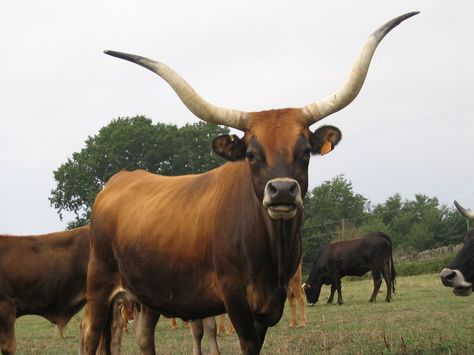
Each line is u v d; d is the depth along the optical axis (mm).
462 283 10156
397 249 59781
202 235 7059
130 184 8859
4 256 11305
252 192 6570
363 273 24531
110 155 47812
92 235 8922
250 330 6715
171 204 7664
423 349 9000
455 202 11203
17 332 19172
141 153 47781
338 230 58469
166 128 47844
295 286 15227
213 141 6457
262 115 6492
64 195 49781
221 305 7102
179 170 47906
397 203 80812
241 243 6594
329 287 35031
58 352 13219
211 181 7457
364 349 9531
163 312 7895
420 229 62562
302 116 6410
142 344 9078
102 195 9102
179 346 12453
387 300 21766
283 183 5668
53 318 11609
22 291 11320
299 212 6555
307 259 59531
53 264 11422
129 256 7984
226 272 6738
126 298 8789
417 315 14594
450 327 11531
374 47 6465
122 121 49562
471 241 10367
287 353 9969
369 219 72688
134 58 6719
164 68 6641
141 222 7895
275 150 6094
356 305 20422
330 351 9781
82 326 11266
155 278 7598
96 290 8766
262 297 6605
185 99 6586
